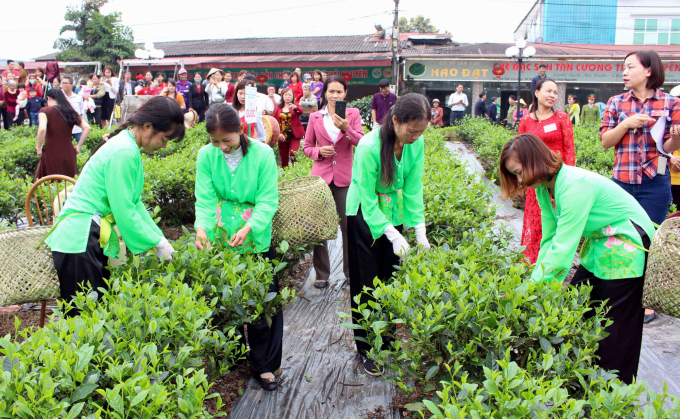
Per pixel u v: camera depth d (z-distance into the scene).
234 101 5.90
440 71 21.81
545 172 2.61
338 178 4.64
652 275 2.46
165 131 2.90
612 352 2.66
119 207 2.80
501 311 2.25
